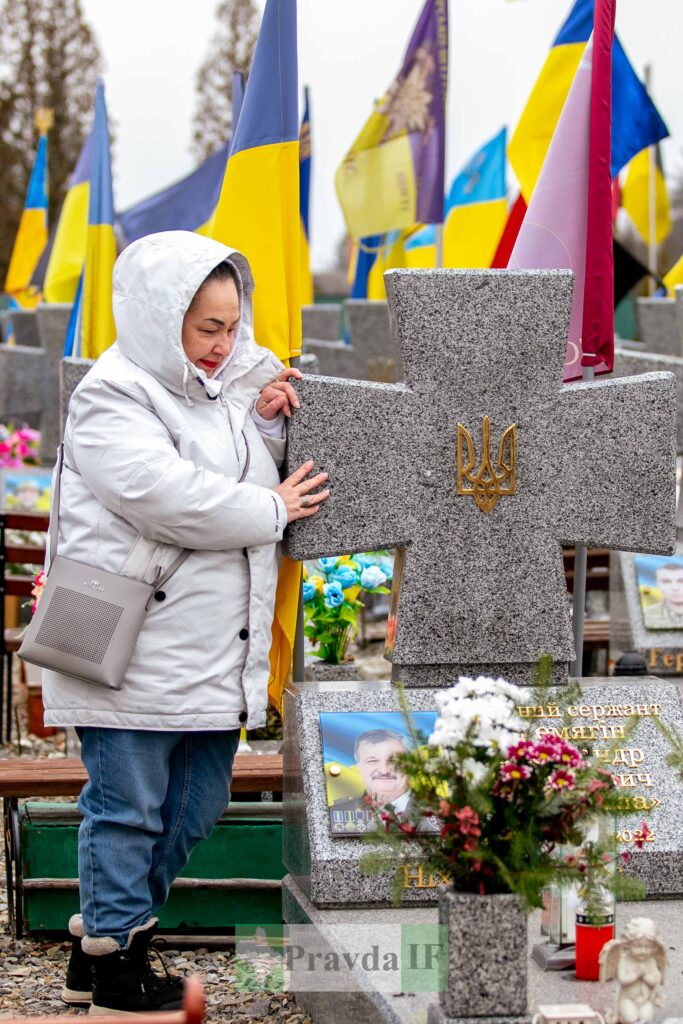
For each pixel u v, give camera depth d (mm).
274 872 4473
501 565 4207
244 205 4457
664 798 4008
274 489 3930
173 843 3736
